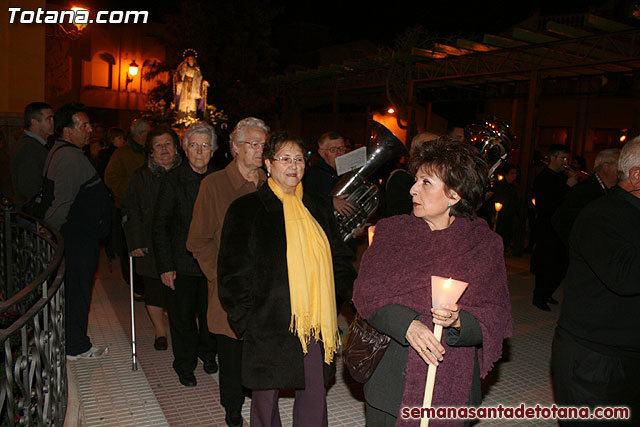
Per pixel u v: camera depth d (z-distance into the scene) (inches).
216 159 360.2
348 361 87.6
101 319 215.6
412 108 482.6
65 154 159.6
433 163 82.5
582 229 95.1
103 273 291.6
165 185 151.8
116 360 174.4
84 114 166.2
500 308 84.0
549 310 250.1
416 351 83.4
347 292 119.6
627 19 495.2
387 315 81.6
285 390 157.9
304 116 731.4
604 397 94.6
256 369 106.5
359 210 162.1
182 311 153.9
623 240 89.8
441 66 453.7
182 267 150.8
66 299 169.2
